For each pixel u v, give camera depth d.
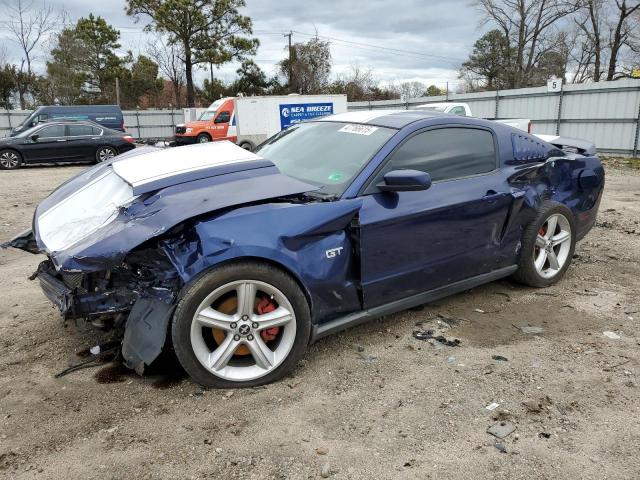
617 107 17.67
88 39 46.81
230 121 22.12
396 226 3.43
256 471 2.38
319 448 2.54
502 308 4.27
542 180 4.49
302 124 4.57
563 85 18.92
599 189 5.08
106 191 3.38
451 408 2.87
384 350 3.54
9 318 4.04
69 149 17.36
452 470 2.39
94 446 2.55
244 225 2.91
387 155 3.53
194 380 2.96
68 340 3.64
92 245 2.74
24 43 41.16
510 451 2.53
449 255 3.80
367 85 47.69
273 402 2.92
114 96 47.16
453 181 3.83
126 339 2.95
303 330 3.12
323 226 3.12
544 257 4.59
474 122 4.13
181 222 2.80
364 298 3.41
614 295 4.56
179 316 2.80
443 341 3.67
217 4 41.12
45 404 2.88
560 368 3.31
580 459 2.47
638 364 3.36
